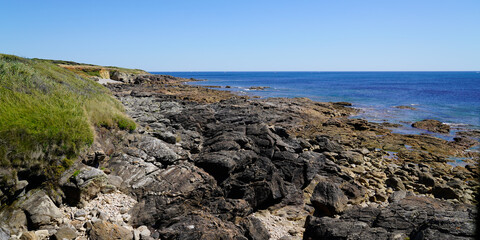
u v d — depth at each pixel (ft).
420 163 71.31
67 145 37.09
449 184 56.39
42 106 41.91
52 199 33.01
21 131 33.27
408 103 182.09
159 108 108.99
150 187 40.34
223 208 39.75
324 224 34.06
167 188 40.34
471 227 26.27
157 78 339.36
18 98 40.83
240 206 40.16
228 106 128.77
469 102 185.47
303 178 54.85
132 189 40.09
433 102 186.39
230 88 290.15
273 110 131.44
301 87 321.73
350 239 30.27
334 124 110.52
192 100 157.38
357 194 49.75
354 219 35.17
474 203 50.44
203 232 31.94
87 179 35.32
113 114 56.03
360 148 82.99
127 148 49.52
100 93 88.38
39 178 33.47
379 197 51.21
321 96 221.87
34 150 33.37
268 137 63.77
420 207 35.63
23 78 49.88
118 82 262.88
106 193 37.86
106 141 48.26
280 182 49.01
